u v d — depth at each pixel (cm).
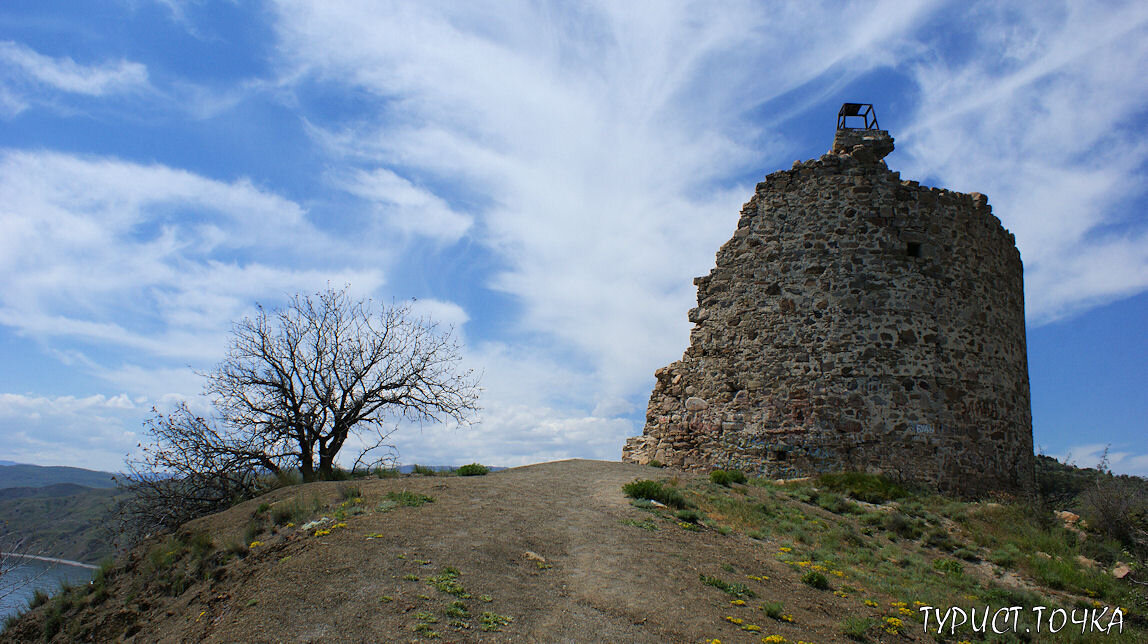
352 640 714
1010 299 2108
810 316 1944
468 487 1477
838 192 1984
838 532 1380
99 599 1245
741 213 2098
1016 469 1967
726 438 1986
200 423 2025
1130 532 1552
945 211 1991
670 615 853
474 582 887
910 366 1873
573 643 750
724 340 2052
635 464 2027
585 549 1073
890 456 1825
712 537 1229
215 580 1050
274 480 1928
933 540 1450
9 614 1320
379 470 1945
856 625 907
